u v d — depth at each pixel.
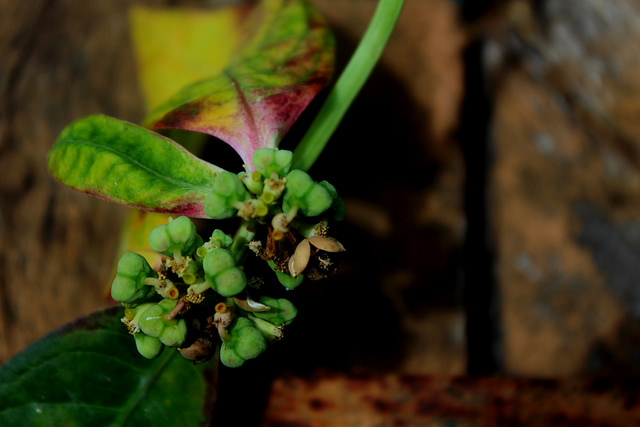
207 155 0.24
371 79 0.27
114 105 0.26
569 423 0.22
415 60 0.28
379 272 0.25
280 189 0.18
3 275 0.24
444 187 0.27
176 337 0.17
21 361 0.19
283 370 0.23
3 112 0.25
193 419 0.19
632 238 0.27
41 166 0.25
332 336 0.24
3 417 0.19
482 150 0.28
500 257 0.27
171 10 0.27
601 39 0.31
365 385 0.22
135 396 0.19
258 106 0.20
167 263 0.18
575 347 0.26
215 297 0.18
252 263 0.22
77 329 0.19
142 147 0.19
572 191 0.28
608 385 0.22
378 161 0.26
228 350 0.18
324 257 0.18
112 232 0.25
